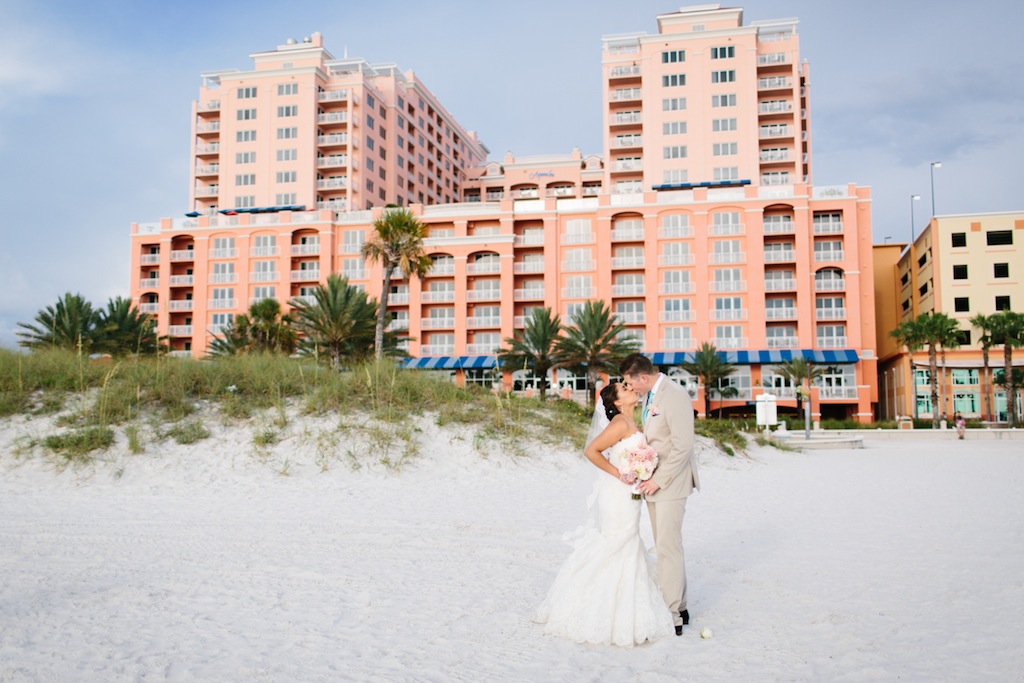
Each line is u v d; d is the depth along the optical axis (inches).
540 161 4097.0
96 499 478.3
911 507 464.1
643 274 2689.5
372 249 1578.5
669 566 208.8
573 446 700.7
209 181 3344.0
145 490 514.3
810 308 2503.7
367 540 348.8
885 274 3129.9
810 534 367.2
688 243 2623.0
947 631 206.5
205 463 581.3
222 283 2871.6
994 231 2496.3
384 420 678.5
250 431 646.5
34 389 695.1
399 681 170.9
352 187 3196.4
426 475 589.9
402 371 825.5
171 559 301.7
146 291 2947.8
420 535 363.3
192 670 177.3
